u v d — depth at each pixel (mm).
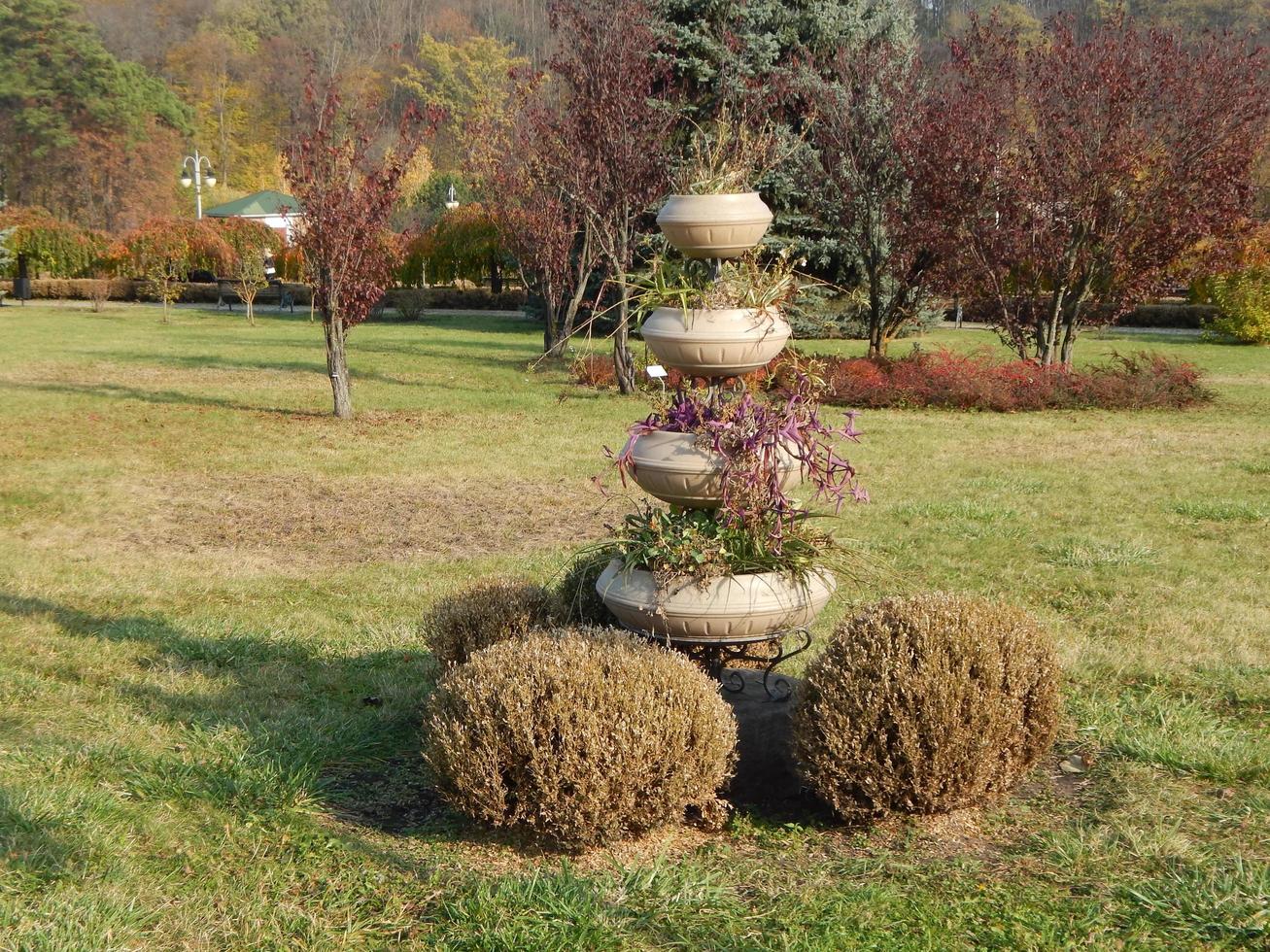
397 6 88938
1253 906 3393
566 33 18641
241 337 30766
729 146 4824
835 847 4016
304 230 16297
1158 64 17859
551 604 5258
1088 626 6758
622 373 19234
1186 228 18016
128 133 68562
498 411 17391
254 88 82750
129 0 86875
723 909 3496
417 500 11086
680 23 24844
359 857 3887
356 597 7625
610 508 10602
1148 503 10445
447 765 3963
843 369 18641
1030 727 4324
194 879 3709
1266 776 4465
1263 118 18062
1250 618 6852
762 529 4422
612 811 3824
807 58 22594
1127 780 4484
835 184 20938
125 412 16844
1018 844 3982
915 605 4355
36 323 34812
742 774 4578
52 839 3863
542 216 22688
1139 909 3443
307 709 5457
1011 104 19125
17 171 68500
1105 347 27766
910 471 12305
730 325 4344
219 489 11625
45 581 7992
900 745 4023
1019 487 11305
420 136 16469
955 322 34219
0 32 66062
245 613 7234
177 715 5297
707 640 4457
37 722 5145
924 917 3404
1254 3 46875
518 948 3254
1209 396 18219
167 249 43344
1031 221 18812
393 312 40062
